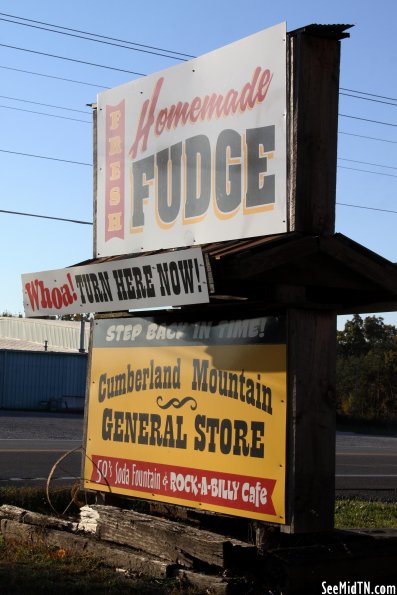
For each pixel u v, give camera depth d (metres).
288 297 6.34
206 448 6.95
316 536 6.66
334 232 6.70
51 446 20.81
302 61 6.60
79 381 44.97
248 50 7.10
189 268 6.28
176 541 6.51
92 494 9.68
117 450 7.95
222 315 6.95
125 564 6.79
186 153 7.77
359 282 6.76
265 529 6.47
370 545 6.50
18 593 6.16
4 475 14.56
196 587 6.18
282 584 6.05
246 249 6.20
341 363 60.19
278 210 6.68
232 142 7.22
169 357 7.47
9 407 43.00
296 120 6.59
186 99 7.82
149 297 6.79
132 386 7.87
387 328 66.69
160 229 8.05
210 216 7.43
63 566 6.93
